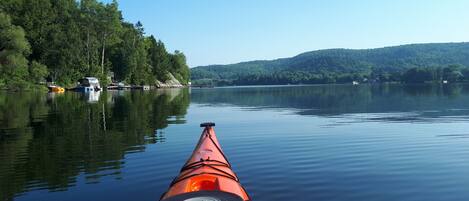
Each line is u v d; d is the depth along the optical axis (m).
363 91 85.75
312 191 11.43
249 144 18.52
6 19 77.44
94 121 27.61
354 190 11.49
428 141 18.75
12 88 80.25
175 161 15.06
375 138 19.75
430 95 60.94
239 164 14.59
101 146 18.12
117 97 61.69
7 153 16.81
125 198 11.10
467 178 12.51
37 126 24.88
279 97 63.94
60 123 26.39
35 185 12.34
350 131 22.31
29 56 91.25
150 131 22.69
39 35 92.44
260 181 12.41
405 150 16.73
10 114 32.53
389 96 60.56
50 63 92.50
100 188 11.95
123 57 117.12
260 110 37.81
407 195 11.05
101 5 108.25
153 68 145.50
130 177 13.01
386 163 14.49
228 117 30.86
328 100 53.00
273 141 19.22
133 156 15.96
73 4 105.62
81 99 54.78
